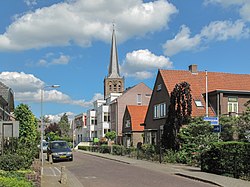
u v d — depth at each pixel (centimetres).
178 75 4094
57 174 2067
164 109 3938
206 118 2275
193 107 3662
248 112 2914
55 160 3206
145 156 3319
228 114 3444
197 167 2509
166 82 3966
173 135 3056
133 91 6831
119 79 9469
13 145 2381
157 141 4053
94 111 8000
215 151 1977
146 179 1820
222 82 4119
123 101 6769
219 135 2828
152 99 4294
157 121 4097
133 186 1566
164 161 2914
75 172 2233
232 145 1855
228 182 1619
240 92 3697
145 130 4381
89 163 3020
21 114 3762
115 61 9631
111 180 1792
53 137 8506
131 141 5128
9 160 1589
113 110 7012
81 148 6844
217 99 3647
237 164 1805
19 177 1189
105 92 9500
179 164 2770
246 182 1623
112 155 4184
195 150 2762
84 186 1578
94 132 7938
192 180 1777
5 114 3572
